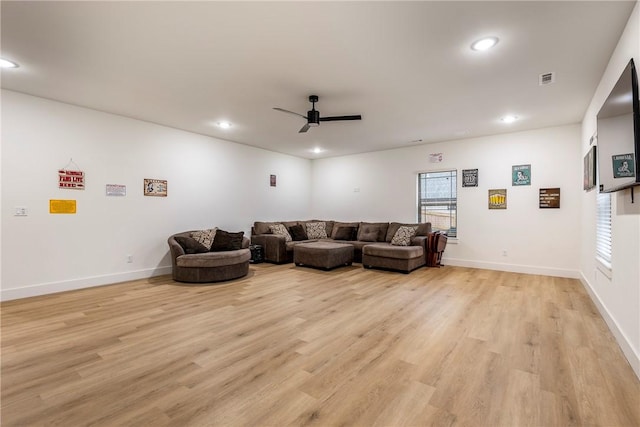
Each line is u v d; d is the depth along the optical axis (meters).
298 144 6.53
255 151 6.79
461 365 2.19
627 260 2.30
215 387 1.92
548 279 4.82
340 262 5.72
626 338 2.30
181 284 4.52
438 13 2.18
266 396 1.83
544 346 2.48
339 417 1.64
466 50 2.69
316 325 2.94
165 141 5.18
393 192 6.87
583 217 4.54
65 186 4.11
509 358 2.29
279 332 2.78
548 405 1.73
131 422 1.60
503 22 2.29
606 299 2.99
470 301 3.69
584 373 2.07
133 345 2.51
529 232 5.26
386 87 3.49
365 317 3.15
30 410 1.70
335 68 3.05
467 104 4.02
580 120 4.71
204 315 3.21
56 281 4.04
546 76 3.18
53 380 1.99
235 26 2.36
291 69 3.07
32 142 3.85
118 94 3.76
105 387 1.92
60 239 4.07
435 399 1.80
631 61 1.97
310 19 2.26
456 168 6.00
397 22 2.29
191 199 5.57
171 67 3.04
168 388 1.91
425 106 4.10
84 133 4.26
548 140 5.10
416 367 2.16
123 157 4.66
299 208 7.93
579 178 4.85
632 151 1.96
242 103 4.05
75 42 2.59
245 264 5.05
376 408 1.72
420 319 3.09
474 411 1.69
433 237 5.82
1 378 2.02
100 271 4.43
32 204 3.85
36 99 3.86
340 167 7.74
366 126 5.07
